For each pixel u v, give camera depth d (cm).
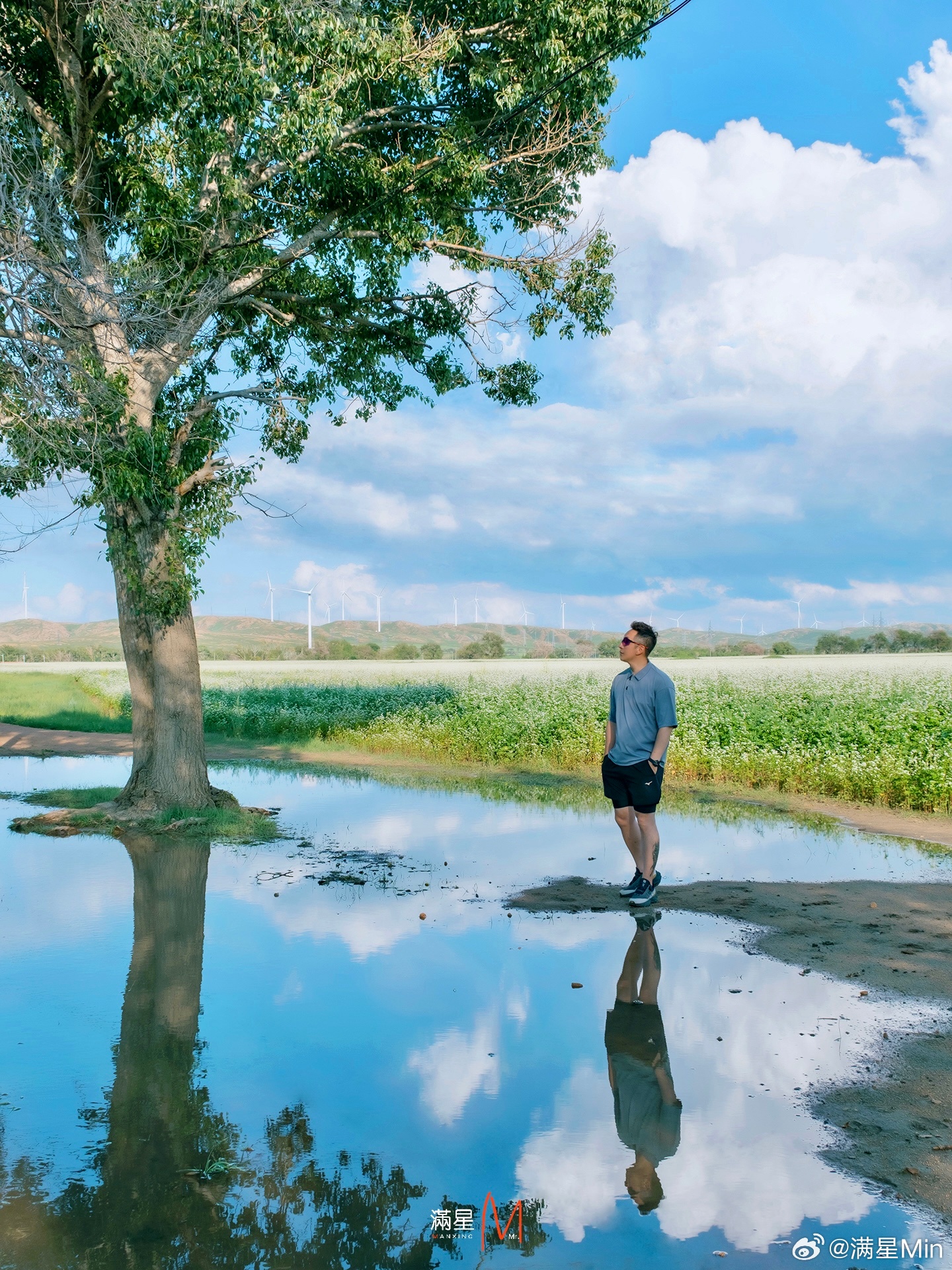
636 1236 287
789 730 1552
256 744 2236
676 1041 445
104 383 815
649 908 713
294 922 670
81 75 1015
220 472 1198
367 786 1495
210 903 729
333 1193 312
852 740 1486
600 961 575
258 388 1219
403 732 2011
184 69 935
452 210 1184
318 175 1088
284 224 1184
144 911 702
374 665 6881
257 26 963
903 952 594
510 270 1235
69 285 682
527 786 1487
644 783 719
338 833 1060
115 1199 309
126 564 1173
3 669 7906
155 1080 403
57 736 2541
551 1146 344
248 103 965
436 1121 364
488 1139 349
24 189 660
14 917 685
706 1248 281
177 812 1132
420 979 540
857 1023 470
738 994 514
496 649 13862
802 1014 482
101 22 920
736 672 3566
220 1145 346
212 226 1086
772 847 976
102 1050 435
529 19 1029
